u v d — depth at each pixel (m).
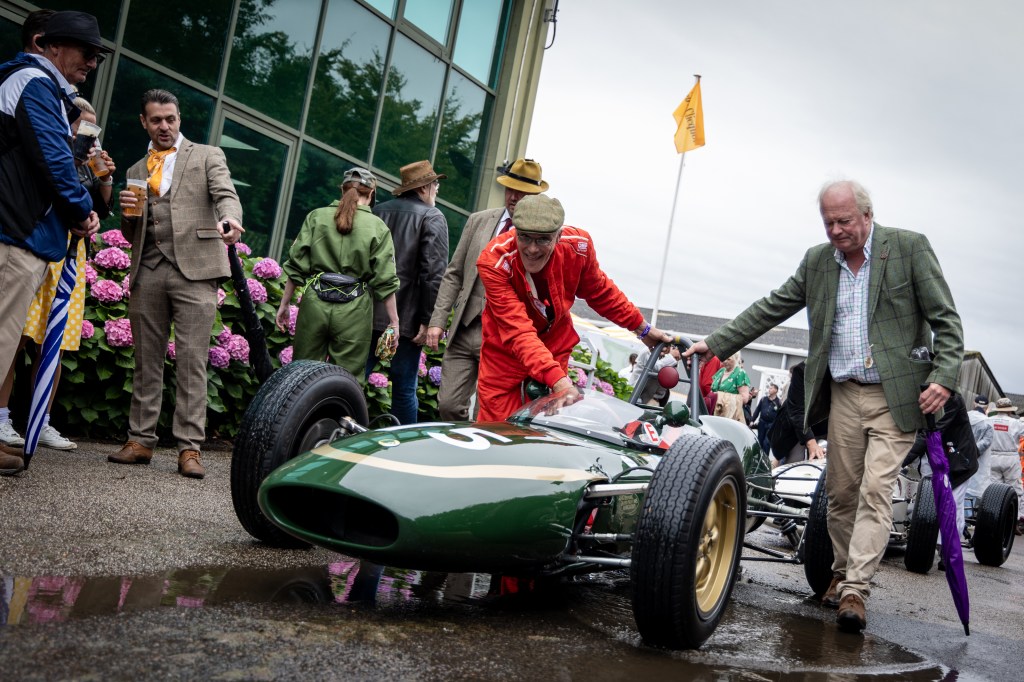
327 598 2.95
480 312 5.22
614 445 3.67
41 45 3.89
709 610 3.12
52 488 3.90
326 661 2.30
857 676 3.11
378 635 2.60
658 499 2.92
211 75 7.53
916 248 4.16
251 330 4.86
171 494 4.23
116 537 3.28
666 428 3.95
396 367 6.01
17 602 2.40
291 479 2.89
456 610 3.07
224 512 4.04
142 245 4.91
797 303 4.52
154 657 2.15
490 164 10.84
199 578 2.92
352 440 3.16
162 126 4.98
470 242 5.41
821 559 4.60
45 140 3.66
